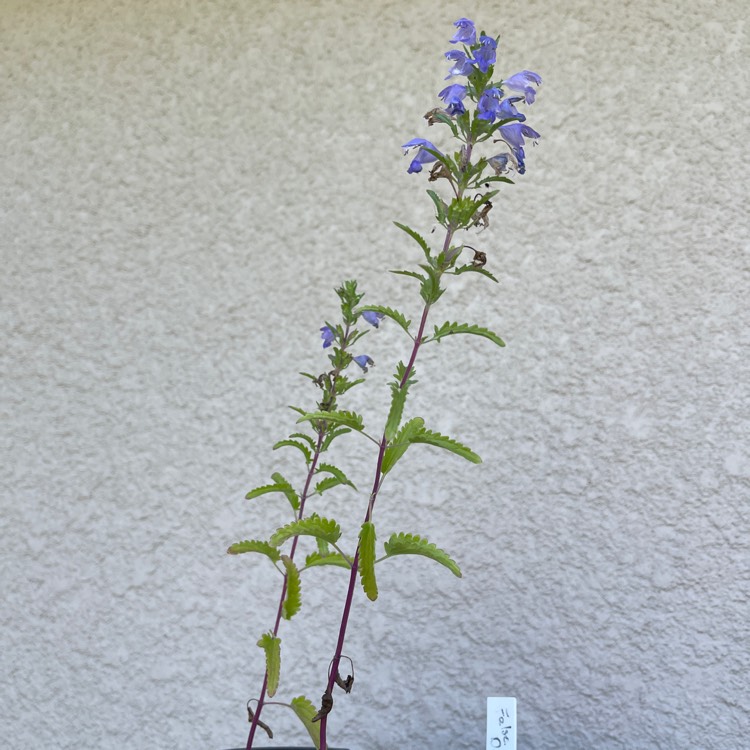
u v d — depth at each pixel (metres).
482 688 1.86
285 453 1.93
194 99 1.98
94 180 2.01
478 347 1.89
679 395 1.85
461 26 1.07
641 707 1.83
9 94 2.06
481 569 1.87
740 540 1.83
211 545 1.94
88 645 1.97
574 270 1.88
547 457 1.87
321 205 1.94
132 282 1.99
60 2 2.04
